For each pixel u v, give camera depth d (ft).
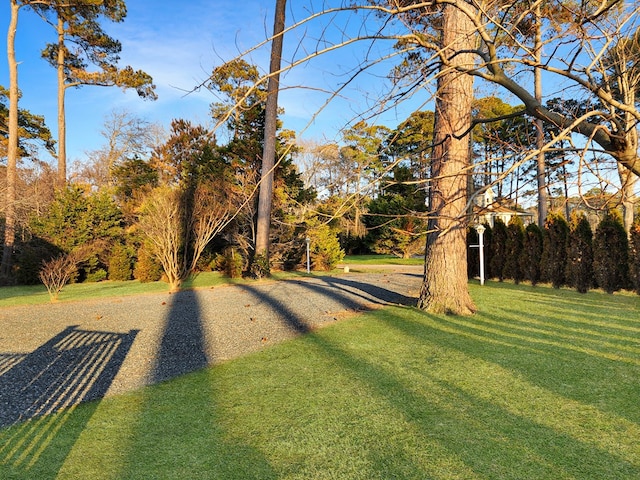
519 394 10.50
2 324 23.20
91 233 50.57
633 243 27.37
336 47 5.67
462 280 21.49
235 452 8.14
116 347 17.33
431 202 20.53
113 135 99.40
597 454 7.57
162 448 8.42
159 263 46.93
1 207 50.75
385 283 37.88
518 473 7.06
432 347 15.08
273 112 42.32
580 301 24.49
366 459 7.70
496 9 6.58
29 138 70.13
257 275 43.86
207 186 44.55
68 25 55.06
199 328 20.65
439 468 7.29
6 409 10.82
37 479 7.41
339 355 14.61
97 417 10.12
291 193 50.42
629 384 10.95
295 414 9.80
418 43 6.50
